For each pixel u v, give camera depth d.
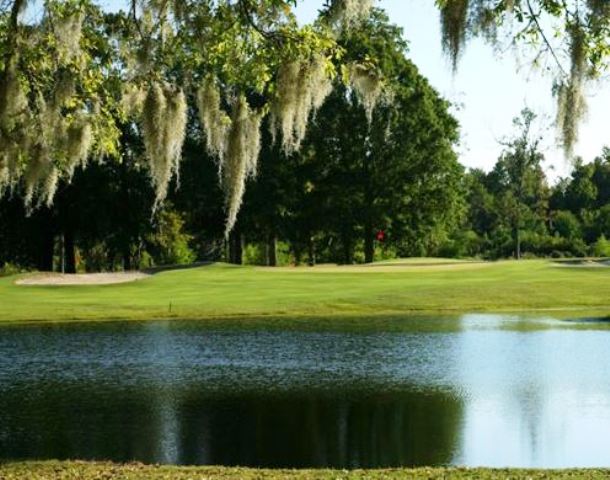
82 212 52.91
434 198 56.91
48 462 9.32
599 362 17.12
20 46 12.08
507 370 16.19
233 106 11.66
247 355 18.42
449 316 26.69
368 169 56.75
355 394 13.91
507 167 66.88
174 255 66.00
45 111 12.72
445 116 57.91
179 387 14.64
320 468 9.66
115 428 11.56
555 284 33.31
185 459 10.01
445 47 9.88
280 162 54.62
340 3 10.20
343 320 25.69
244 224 56.81
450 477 8.37
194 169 53.78
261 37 10.96
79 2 11.98
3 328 24.08
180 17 11.16
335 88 53.91
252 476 8.41
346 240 61.28
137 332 22.88
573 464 9.73
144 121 11.59
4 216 53.69
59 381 15.27
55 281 38.12
